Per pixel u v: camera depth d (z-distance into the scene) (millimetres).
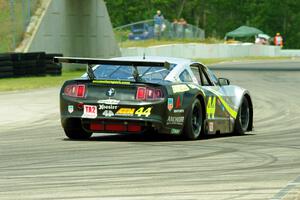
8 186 29875
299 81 123250
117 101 45781
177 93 46219
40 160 38094
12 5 146875
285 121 66250
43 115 70562
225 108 51812
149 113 45344
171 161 37500
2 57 115312
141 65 45250
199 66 50406
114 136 51344
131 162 37062
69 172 33656
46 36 151125
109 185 30000
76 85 46781
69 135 48938
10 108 76125
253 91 101688
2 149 43688
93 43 165625
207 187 29516
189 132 47594
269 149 43344
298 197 27141
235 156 39719
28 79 116562
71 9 158625
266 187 29516
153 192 28344
